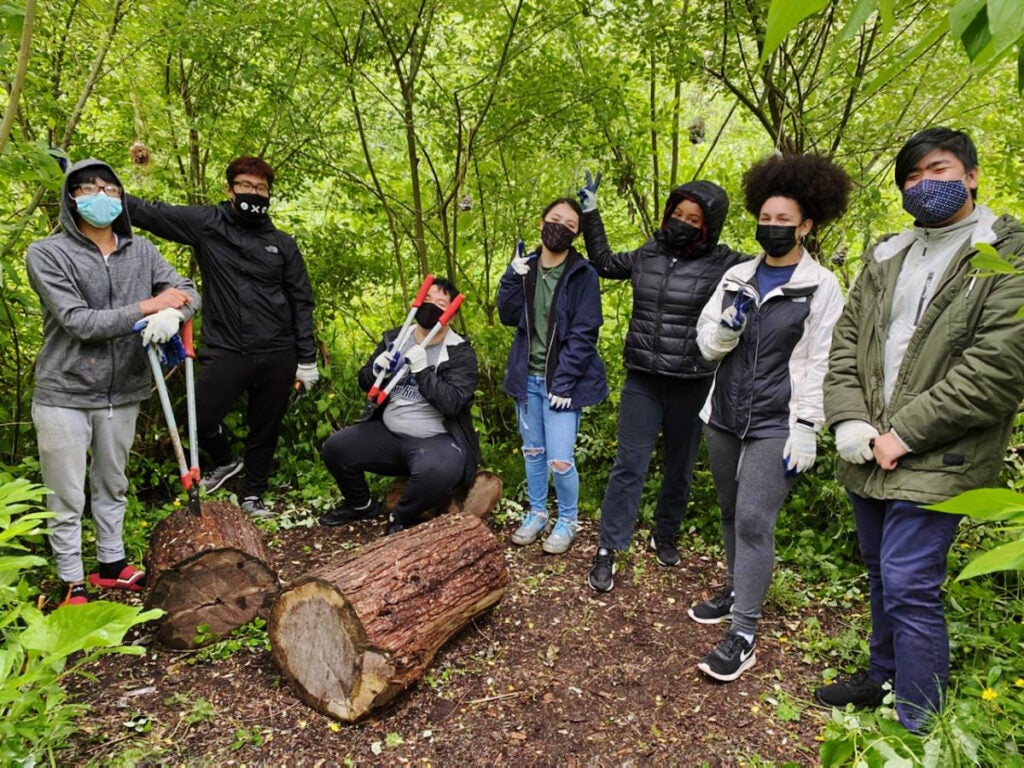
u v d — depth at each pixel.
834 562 3.29
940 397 1.83
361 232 4.76
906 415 1.91
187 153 3.92
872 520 2.19
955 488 1.87
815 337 2.33
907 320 2.05
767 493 2.38
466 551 2.62
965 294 1.87
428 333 3.48
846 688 2.32
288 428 4.43
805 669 2.54
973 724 1.75
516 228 4.69
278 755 2.06
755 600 2.45
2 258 2.90
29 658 1.44
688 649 2.65
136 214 3.29
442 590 2.44
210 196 4.29
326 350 4.53
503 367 4.64
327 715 2.23
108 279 2.64
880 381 2.09
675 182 4.61
